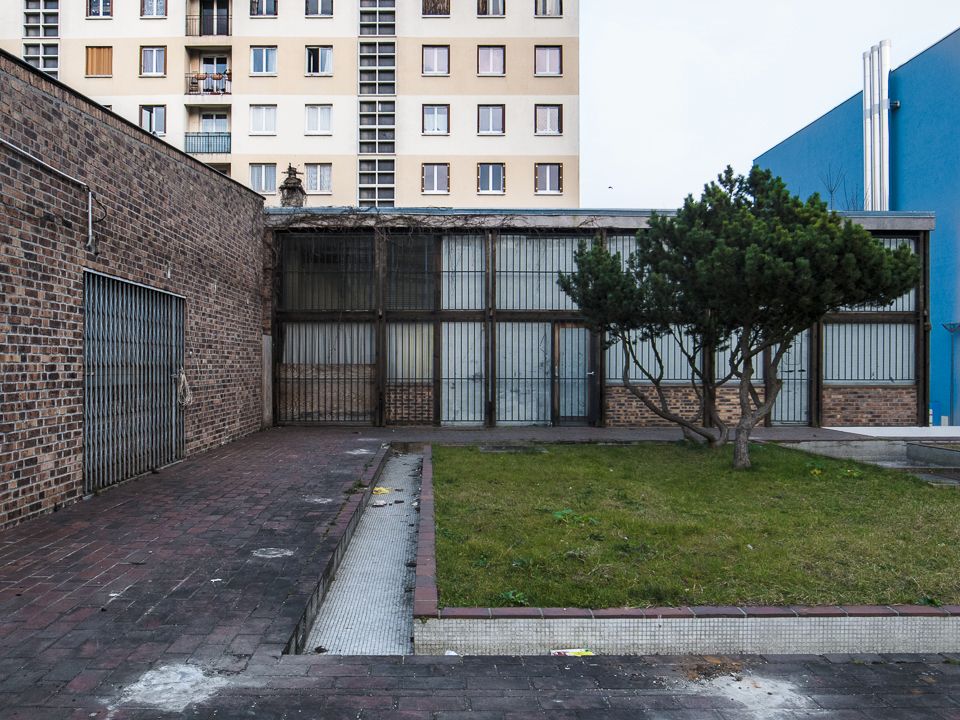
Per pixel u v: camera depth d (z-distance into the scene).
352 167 26.98
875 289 7.67
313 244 14.22
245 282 12.02
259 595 3.97
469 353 14.27
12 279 5.44
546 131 27.31
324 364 14.18
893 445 11.95
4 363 5.35
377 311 14.09
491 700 2.97
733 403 14.18
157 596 3.93
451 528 5.59
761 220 7.79
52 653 3.17
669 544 5.14
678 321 9.56
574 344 14.32
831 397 14.37
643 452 10.29
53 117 6.04
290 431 13.07
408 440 11.66
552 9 27.52
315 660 3.23
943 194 20.30
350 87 27.03
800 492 7.21
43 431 5.88
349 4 27.12
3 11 26.86
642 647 3.75
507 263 14.34
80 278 6.50
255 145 26.91
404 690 3.03
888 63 21.98
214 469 8.38
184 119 26.88
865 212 14.13
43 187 5.87
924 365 14.41
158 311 8.36
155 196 8.23
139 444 7.78
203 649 3.26
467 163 27.20
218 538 5.18
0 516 5.30
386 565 5.25
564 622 3.74
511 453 10.22
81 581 4.16
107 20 26.83
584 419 14.29
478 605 3.88
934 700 3.10
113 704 2.74
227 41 26.84
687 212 8.76
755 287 7.66
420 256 14.30
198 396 9.72
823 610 3.85
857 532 5.55
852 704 3.04
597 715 2.88
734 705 3.01
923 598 4.06
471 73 27.25
